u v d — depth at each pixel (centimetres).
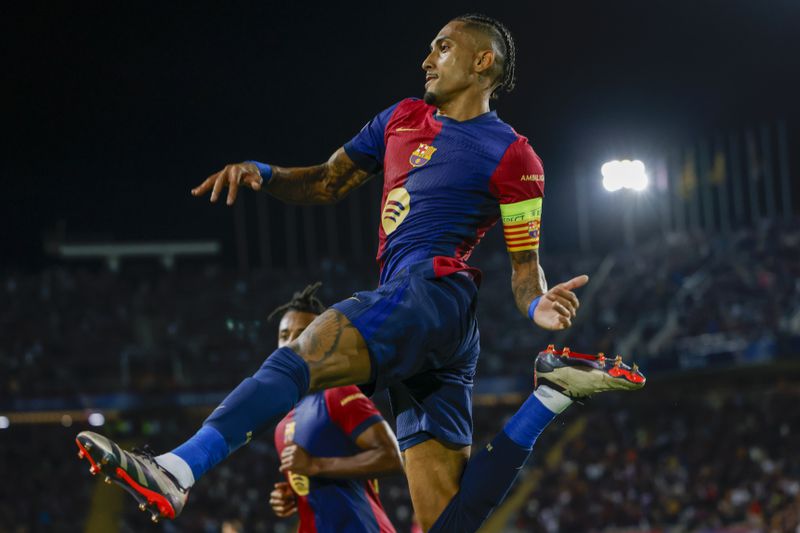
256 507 3481
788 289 3697
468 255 547
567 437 3906
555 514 3195
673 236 4728
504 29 568
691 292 4031
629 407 3906
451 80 544
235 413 441
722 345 3356
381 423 697
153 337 4512
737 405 3747
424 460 550
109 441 397
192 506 3481
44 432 4203
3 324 4462
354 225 5838
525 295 524
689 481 3225
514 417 535
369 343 480
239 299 4853
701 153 4834
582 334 4075
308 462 684
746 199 6084
